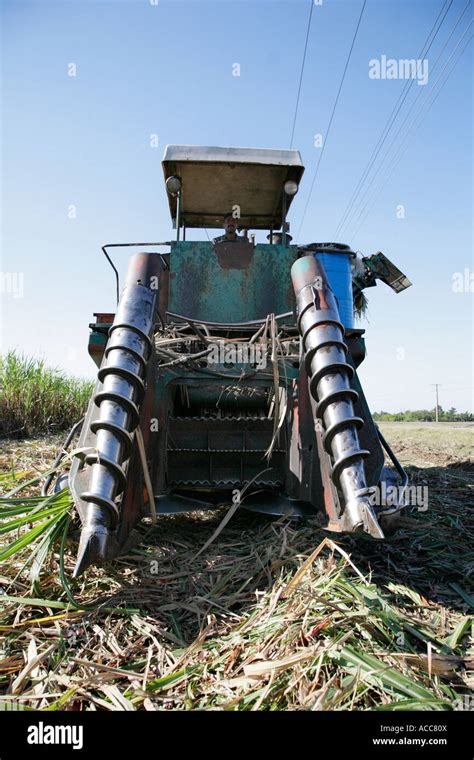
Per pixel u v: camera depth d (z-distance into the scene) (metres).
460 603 2.68
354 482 2.54
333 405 2.72
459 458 8.80
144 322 2.85
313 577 2.65
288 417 3.60
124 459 2.53
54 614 2.40
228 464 3.76
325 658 2.01
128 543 2.85
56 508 2.79
